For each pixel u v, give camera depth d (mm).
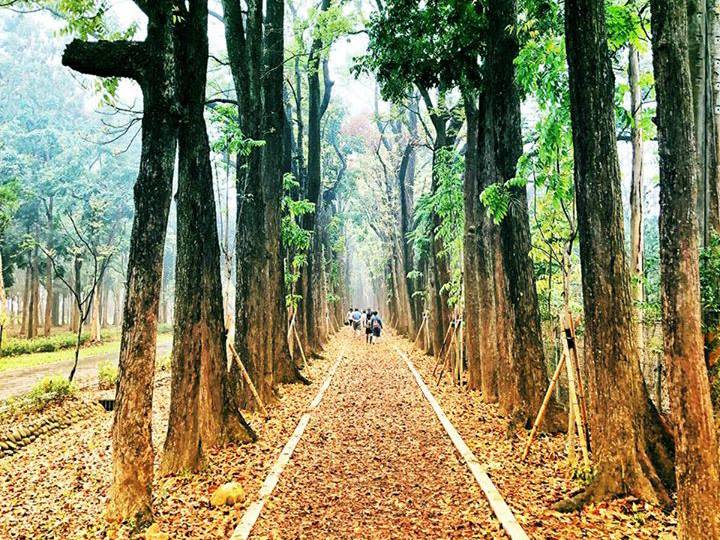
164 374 18938
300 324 20750
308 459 8000
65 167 34719
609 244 5887
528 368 8773
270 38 14219
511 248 8969
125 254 47062
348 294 54719
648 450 5738
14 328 48031
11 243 31453
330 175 32188
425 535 5320
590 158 5973
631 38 7277
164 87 5781
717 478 3756
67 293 51531
